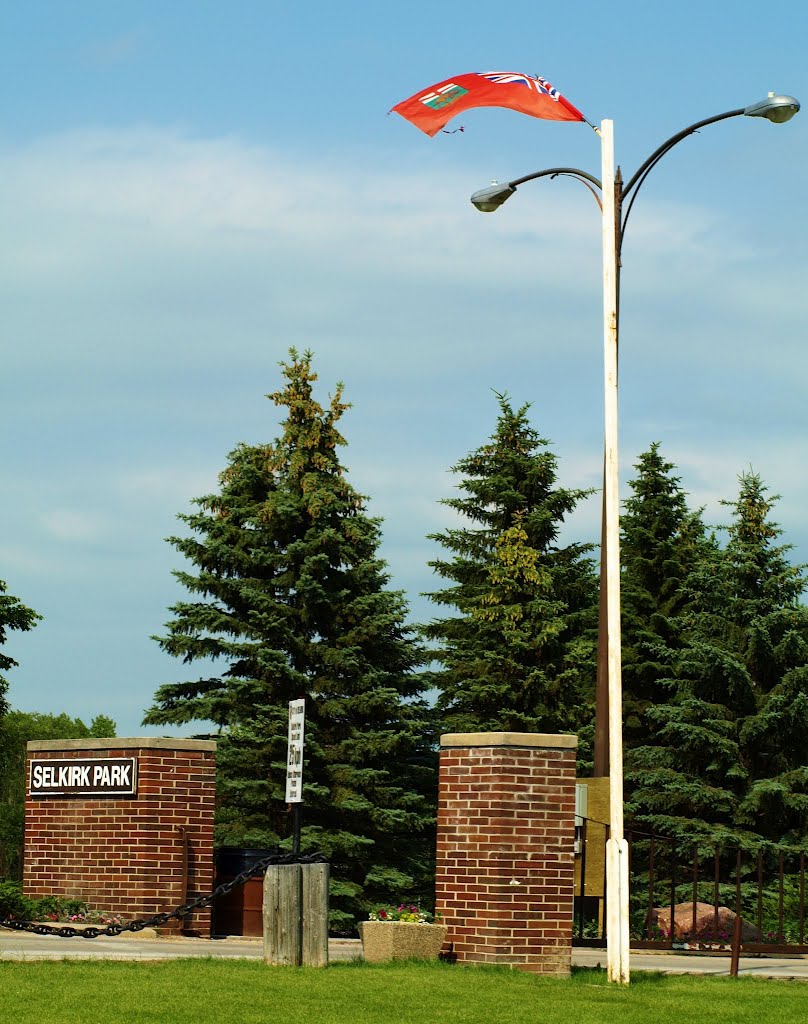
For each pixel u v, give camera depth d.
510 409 43.50
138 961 15.07
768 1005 13.78
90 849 19.66
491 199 18.59
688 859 35.97
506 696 39.97
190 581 37.91
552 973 15.74
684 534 43.34
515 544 41.88
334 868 35.69
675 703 40.28
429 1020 11.86
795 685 35.34
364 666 36.75
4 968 14.05
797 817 35.47
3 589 47.47
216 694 37.00
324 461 38.53
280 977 14.05
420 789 37.56
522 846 15.85
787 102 17.08
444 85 18.52
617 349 16.69
